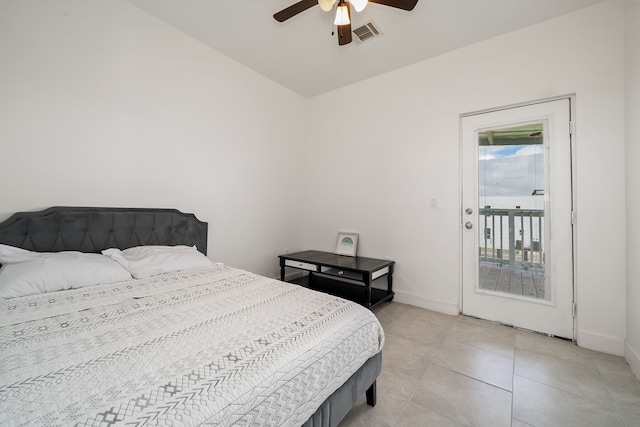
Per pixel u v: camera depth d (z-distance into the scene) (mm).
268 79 3195
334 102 3465
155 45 2232
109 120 2002
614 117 1892
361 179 3209
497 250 2402
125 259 1810
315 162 3654
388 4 1633
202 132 2576
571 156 2074
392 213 2955
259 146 3123
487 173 2447
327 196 3521
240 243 2955
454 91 2568
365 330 1223
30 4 1667
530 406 1360
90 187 1924
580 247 1997
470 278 2516
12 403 605
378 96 3072
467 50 2500
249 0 2021
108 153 2004
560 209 2104
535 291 2217
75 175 1857
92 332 985
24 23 1648
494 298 2395
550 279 2146
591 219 1961
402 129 2891
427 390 1481
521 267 2289
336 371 1013
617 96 1886
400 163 2902
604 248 1917
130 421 583
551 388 1497
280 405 786
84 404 616
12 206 1632
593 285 1948
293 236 3596
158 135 2271
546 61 2143
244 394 723
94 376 720
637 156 1687
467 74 2498
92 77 1918
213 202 2691
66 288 1437
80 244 1825
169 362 802
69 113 1823
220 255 2771
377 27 2256
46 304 1229
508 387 1506
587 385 1521
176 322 1088
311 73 3059
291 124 3523
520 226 2293
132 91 2115
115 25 2018
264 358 855
